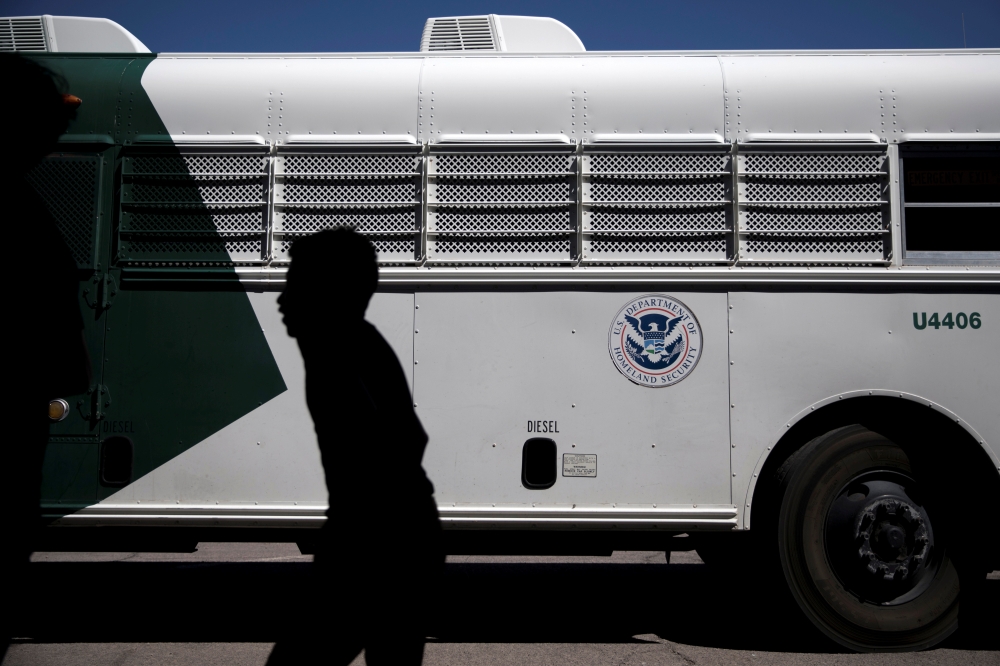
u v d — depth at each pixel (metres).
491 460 3.77
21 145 2.48
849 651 3.75
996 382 3.77
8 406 2.39
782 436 3.79
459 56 4.14
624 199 3.94
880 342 3.80
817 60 4.08
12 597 2.44
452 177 3.95
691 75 4.04
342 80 4.05
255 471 3.76
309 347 2.65
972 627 4.18
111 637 3.99
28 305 2.44
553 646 3.84
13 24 4.36
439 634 4.04
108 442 3.76
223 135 3.97
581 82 4.03
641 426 3.78
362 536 2.66
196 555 6.58
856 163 3.94
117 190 3.91
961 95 3.97
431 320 3.84
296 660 2.71
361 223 3.94
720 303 3.84
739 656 3.69
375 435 2.66
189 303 3.84
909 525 3.78
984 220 3.90
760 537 3.94
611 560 6.43
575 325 3.83
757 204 3.91
